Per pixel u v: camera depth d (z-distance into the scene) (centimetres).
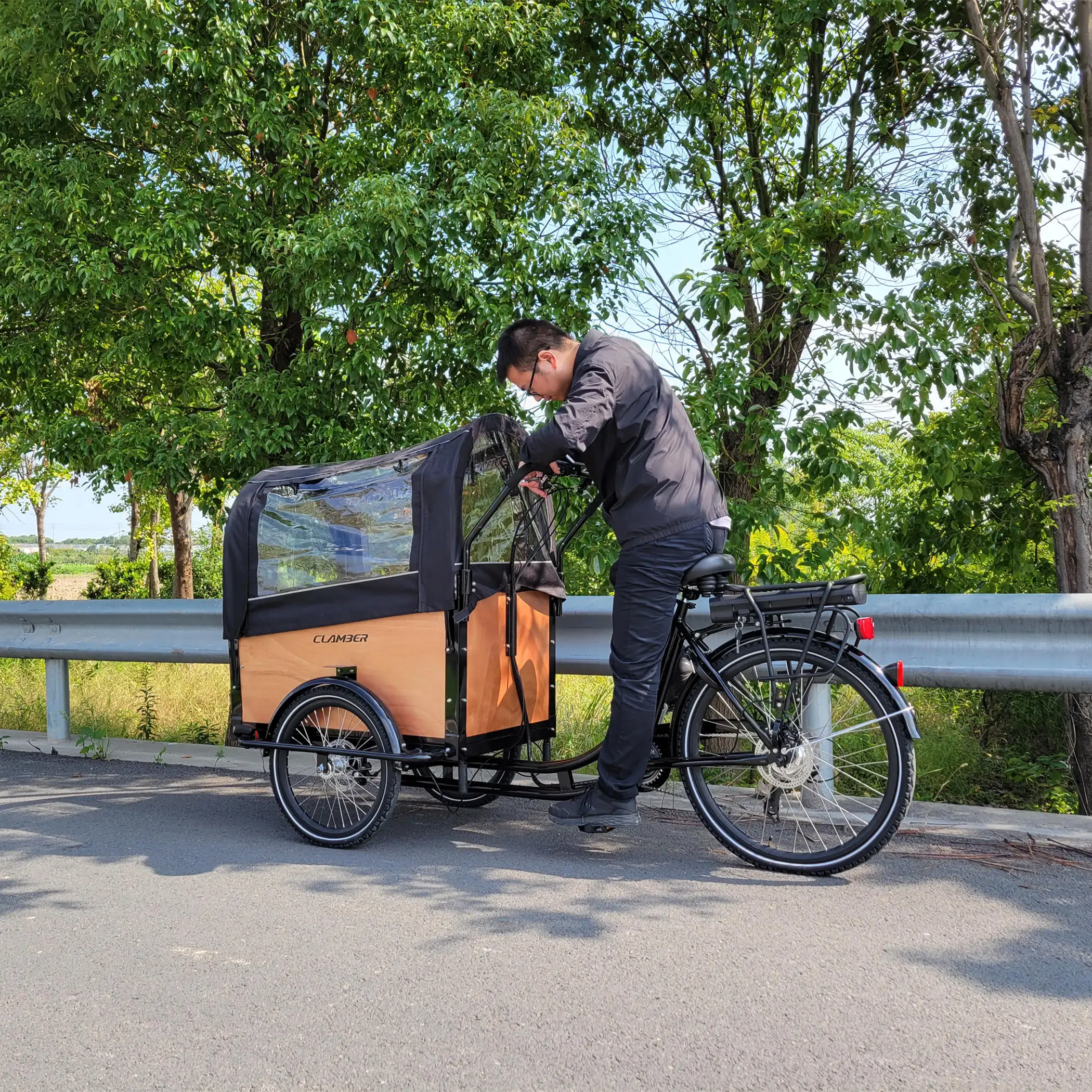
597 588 621
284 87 668
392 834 413
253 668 422
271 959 279
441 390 656
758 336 601
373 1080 213
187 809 464
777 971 264
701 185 657
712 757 363
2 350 702
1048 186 612
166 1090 212
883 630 420
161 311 650
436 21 609
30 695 787
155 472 657
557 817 374
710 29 658
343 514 401
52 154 657
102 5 572
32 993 261
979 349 582
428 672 382
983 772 556
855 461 623
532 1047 226
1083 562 532
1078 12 513
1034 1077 209
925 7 620
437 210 586
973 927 293
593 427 339
